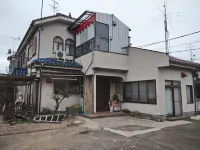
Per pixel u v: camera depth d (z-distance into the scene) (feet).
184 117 29.81
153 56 29.66
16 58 58.59
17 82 28.81
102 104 37.50
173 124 25.18
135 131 21.01
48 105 32.35
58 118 27.73
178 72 32.12
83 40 37.78
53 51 39.37
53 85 33.40
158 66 28.53
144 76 31.48
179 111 31.48
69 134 19.72
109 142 16.67
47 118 27.45
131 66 35.24
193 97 34.50
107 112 34.47
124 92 36.70
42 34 38.11
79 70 36.17
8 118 27.09
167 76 30.04
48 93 32.63
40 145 15.78
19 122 25.57
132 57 35.14
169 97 30.53
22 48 55.67
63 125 24.26
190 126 23.85
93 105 32.55
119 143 16.35
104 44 34.35
